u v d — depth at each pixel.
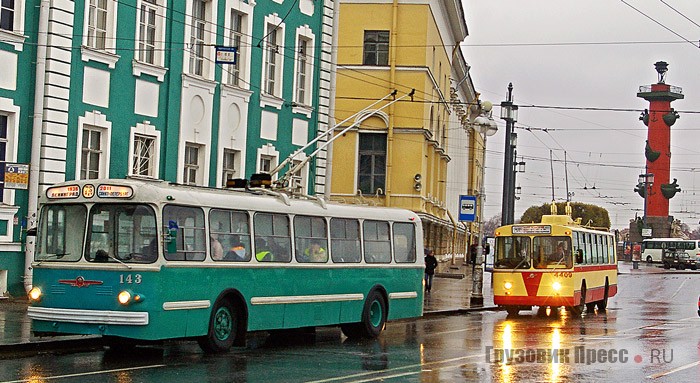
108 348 18.86
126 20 26.94
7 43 23.86
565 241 32.28
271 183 22.28
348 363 17.36
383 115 51.09
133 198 17.06
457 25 62.03
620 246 130.25
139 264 16.84
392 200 51.09
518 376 15.99
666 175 113.12
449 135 66.06
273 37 33.81
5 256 24.00
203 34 30.22
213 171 30.55
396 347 20.66
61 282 17.20
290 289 20.36
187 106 29.30
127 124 27.06
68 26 25.08
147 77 27.77
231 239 18.84
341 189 51.50
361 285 22.64
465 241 82.25
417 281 24.81
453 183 71.25
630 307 39.97
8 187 22.83
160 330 16.92
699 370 17.55
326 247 21.64
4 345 17.03
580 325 28.67
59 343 18.11
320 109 36.34
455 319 30.38
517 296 32.28
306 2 35.34
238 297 18.94
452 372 16.33
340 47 51.59
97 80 26.06
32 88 24.56
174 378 14.67
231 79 31.39
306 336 23.03
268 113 33.34
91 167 26.22
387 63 51.38
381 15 51.28
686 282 65.38
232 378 14.88
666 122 113.12
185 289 17.48
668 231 113.12
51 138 24.62
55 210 17.62
